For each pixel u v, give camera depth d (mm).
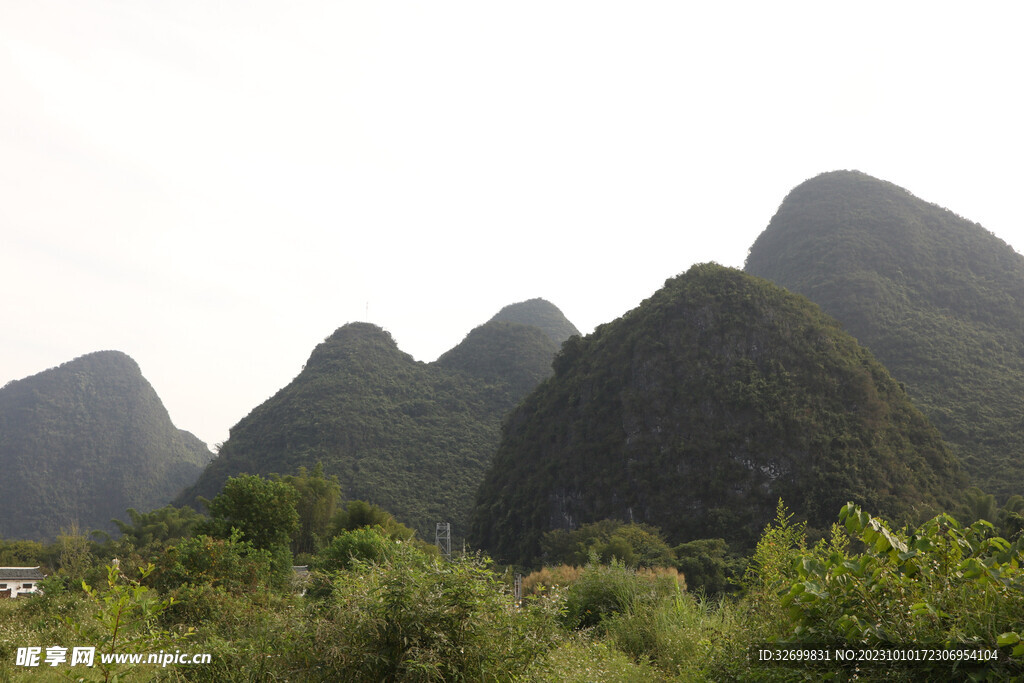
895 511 60938
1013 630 3672
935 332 124375
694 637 7879
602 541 52344
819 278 144625
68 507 187000
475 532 87438
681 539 66875
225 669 5184
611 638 8820
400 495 125625
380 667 4473
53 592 11070
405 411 158500
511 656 4699
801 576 4906
